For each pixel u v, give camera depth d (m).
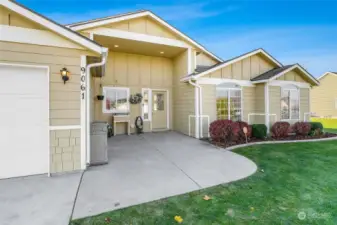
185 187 3.49
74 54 4.21
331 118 18.61
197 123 8.42
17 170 3.88
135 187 3.46
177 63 10.32
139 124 9.90
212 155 5.70
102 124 4.99
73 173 4.12
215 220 2.47
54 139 4.06
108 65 9.55
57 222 2.40
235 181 3.79
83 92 4.30
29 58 3.86
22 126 3.91
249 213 2.63
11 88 3.83
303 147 6.98
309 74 9.98
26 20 3.81
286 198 3.09
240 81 9.30
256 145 7.29
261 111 9.38
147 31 8.40
